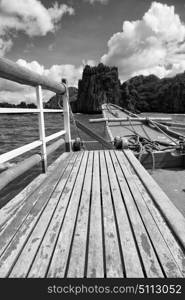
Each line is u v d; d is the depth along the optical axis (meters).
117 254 1.14
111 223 1.44
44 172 2.58
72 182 2.24
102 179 2.29
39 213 1.61
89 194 1.92
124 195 1.88
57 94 3.66
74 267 1.06
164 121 7.55
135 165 2.71
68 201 1.80
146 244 1.21
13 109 1.82
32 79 2.12
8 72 1.61
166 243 1.22
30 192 2.01
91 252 1.16
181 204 2.47
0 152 8.33
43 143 2.54
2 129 16.86
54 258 1.12
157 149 4.10
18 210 1.66
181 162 3.95
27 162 2.11
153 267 1.04
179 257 1.11
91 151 3.76
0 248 1.21
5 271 1.04
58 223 1.46
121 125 7.12
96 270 1.04
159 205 1.64
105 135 6.32
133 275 1.01
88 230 1.37
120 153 3.52
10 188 3.52
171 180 3.29
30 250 1.19
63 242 1.25
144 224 1.42
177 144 4.27
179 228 1.34
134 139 4.75
